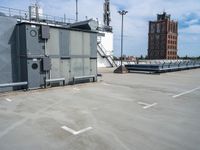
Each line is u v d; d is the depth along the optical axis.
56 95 9.98
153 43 120.50
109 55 37.91
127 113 7.04
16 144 4.62
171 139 4.90
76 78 13.27
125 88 12.30
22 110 7.32
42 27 11.16
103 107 7.80
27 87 10.90
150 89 12.01
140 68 23.67
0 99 9.02
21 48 11.05
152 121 6.21
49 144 4.61
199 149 4.40
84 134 5.17
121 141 4.76
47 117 6.54
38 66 11.29
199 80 16.59
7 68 10.86
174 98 9.58
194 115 6.87
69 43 12.91
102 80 16.03
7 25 10.72
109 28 39.03
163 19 117.44
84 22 15.84
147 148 4.41
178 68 26.92
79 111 7.23
